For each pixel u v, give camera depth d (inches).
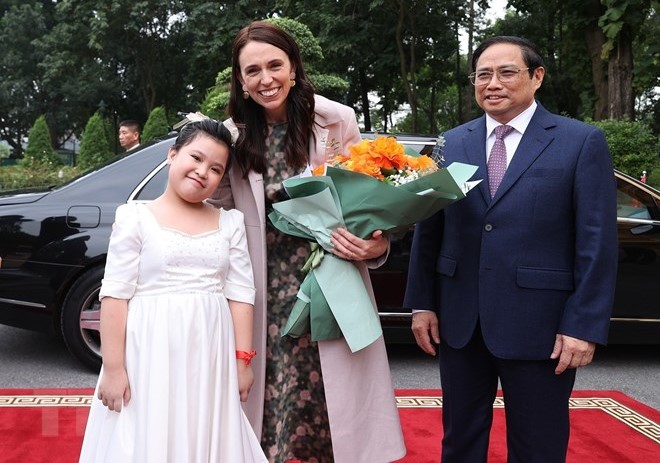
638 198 178.4
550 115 85.6
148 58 981.8
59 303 163.2
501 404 151.3
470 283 86.3
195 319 77.9
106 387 76.4
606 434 134.0
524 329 82.0
